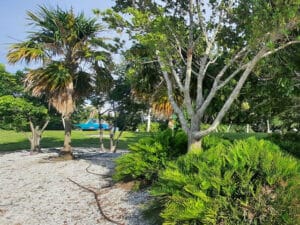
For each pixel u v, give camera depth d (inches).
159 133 388.8
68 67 595.8
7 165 595.5
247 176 193.6
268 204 188.9
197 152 234.2
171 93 345.1
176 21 347.6
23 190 408.5
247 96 388.8
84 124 1615.4
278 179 190.9
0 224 298.0
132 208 304.0
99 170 486.3
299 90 354.6
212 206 191.9
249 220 189.6
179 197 203.2
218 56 348.2
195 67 391.2
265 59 318.7
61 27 577.0
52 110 820.6
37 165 570.9
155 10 342.0
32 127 818.8
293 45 320.2
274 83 360.5
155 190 226.8
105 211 309.3
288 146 338.3
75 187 404.2
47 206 341.7
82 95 650.2
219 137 381.1
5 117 796.0
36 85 574.9
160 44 297.7
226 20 342.3
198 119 317.1
